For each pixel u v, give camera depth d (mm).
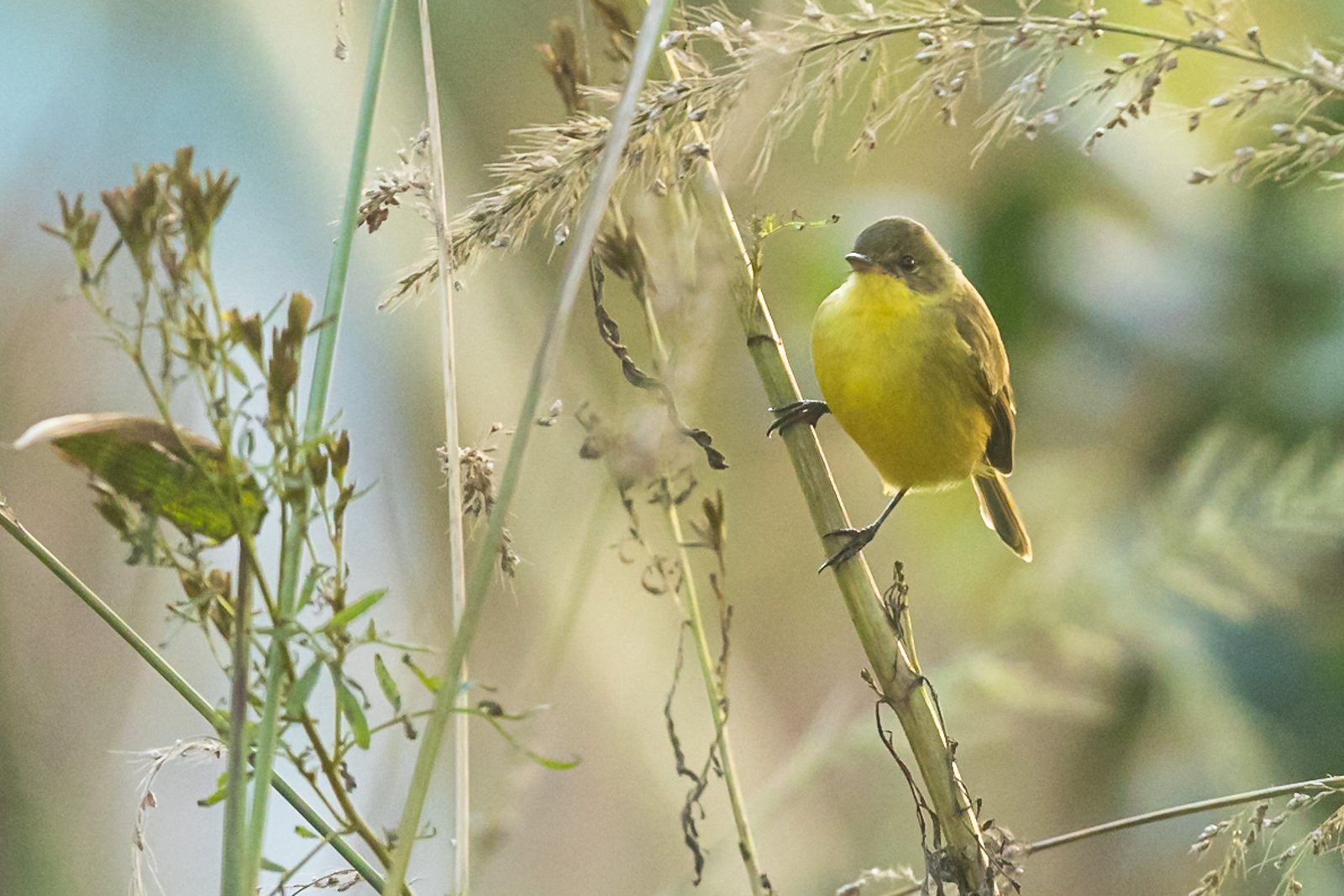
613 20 4961
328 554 6793
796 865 9164
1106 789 9555
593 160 4652
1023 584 7770
